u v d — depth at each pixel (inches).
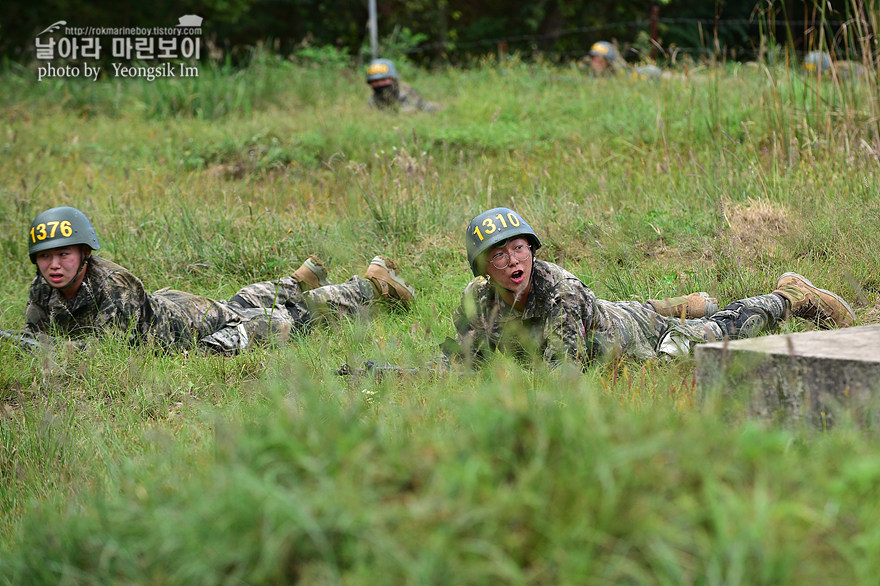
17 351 560.4
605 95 1387.8
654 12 2218.3
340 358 512.7
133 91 1626.5
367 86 1793.8
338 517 198.7
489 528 195.3
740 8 2581.2
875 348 306.3
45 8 2235.5
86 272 567.8
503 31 2672.2
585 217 751.7
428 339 534.3
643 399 334.3
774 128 879.1
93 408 486.0
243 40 2691.9
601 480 199.9
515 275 449.4
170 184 992.2
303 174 1111.6
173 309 585.9
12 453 420.8
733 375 314.3
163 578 211.3
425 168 877.2
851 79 851.4
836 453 232.2
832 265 602.5
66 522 252.4
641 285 593.3
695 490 204.8
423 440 232.7
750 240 653.3
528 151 1099.3
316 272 640.4
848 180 741.3
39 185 957.2
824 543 199.5
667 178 841.5
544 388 346.3
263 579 201.5
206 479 227.8
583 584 189.6
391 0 2541.8
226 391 476.7
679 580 186.2
